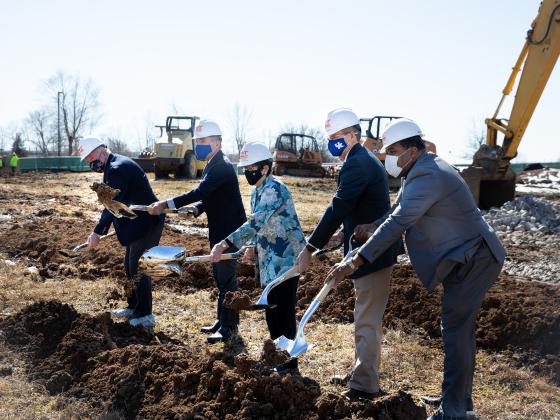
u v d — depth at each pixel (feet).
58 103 183.11
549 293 24.39
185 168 100.58
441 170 13.15
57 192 72.49
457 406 13.46
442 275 13.23
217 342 20.01
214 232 19.86
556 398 16.07
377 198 14.61
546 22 51.52
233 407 13.48
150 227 20.93
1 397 14.65
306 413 13.10
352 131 14.74
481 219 13.42
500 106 55.16
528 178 109.50
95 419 13.91
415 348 19.27
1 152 153.89
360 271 14.47
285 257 16.60
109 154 21.07
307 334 20.72
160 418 13.80
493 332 20.07
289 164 110.63
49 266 28.73
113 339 17.69
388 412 13.29
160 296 25.17
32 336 17.22
